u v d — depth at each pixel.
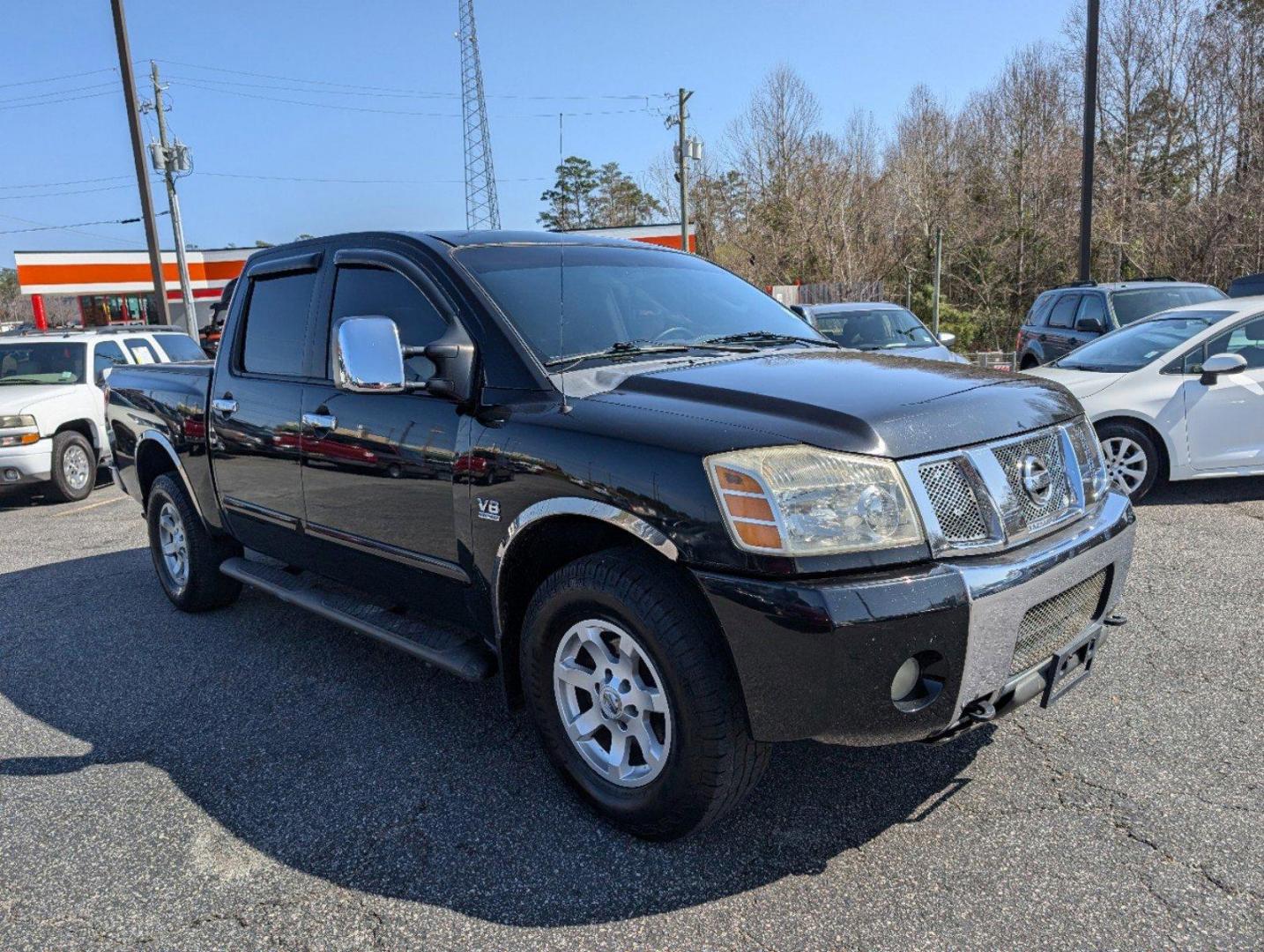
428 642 3.46
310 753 3.57
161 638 5.01
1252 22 29.78
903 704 2.45
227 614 5.40
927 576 2.41
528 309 3.31
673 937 2.42
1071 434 2.96
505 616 3.12
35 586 6.34
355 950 2.43
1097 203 32.19
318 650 4.72
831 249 41.69
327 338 3.91
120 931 2.55
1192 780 3.06
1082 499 2.91
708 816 2.64
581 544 2.97
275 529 4.34
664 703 2.63
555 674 2.98
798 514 2.39
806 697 2.38
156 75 24.83
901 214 42.03
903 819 2.92
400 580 3.62
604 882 2.67
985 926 2.40
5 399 9.73
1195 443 6.75
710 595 2.44
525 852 2.83
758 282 43.81
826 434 2.49
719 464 2.46
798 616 2.33
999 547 2.57
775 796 3.09
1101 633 2.97
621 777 2.85
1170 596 4.84
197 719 3.93
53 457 9.90
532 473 2.86
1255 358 6.80
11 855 2.95
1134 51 32.88
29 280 32.62
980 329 35.09
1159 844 2.72
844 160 42.75
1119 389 6.90
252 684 4.30
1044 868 2.63
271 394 4.18
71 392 10.26
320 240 4.16
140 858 2.91
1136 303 10.99
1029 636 2.67
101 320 37.16
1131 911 2.44
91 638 5.08
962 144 42.75
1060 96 37.78
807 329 4.09
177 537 5.43
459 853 2.85
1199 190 31.83
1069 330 11.80
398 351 3.01
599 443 2.72
